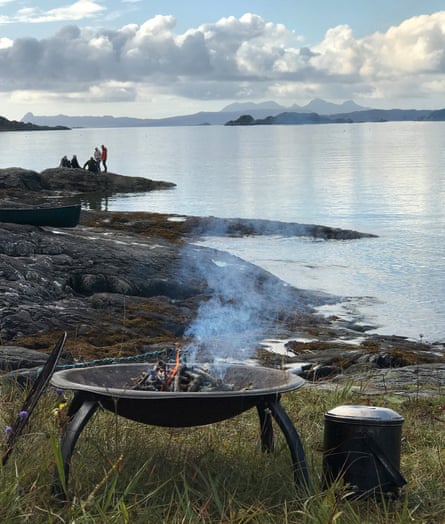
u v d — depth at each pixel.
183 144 186.25
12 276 16.62
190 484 5.08
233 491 4.98
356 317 18.73
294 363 13.03
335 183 65.12
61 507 4.58
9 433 5.06
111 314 16.31
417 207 45.91
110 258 19.16
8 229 19.23
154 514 4.52
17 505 4.33
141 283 18.59
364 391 8.66
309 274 24.44
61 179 54.53
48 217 21.34
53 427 5.80
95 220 33.97
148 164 96.81
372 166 89.19
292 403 7.64
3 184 50.12
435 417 7.24
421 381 9.86
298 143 185.00
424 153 124.25
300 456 5.05
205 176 74.81
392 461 5.17
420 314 19.11
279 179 70.19
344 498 4.95
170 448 5.78
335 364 13.01
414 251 28.95
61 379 5.21
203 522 4.39
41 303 15.87
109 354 13.10
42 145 171.00
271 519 4.59
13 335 14.19
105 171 58.62
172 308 17.30
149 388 5.29
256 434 6.34
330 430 5.26
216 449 5.80
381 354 13.56
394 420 5.18
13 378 7.83
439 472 5.59
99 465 5.24
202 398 4.82
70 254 18.75
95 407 4.95
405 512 4.64
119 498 4.69
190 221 34.38
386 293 21.59
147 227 33.22
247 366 5.84
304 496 4.84
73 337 14.45
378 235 33.41
